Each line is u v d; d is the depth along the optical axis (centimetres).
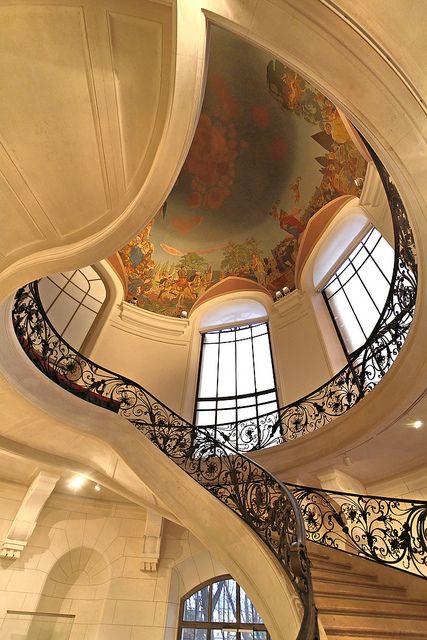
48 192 385
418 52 239
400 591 409
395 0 228
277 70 859
